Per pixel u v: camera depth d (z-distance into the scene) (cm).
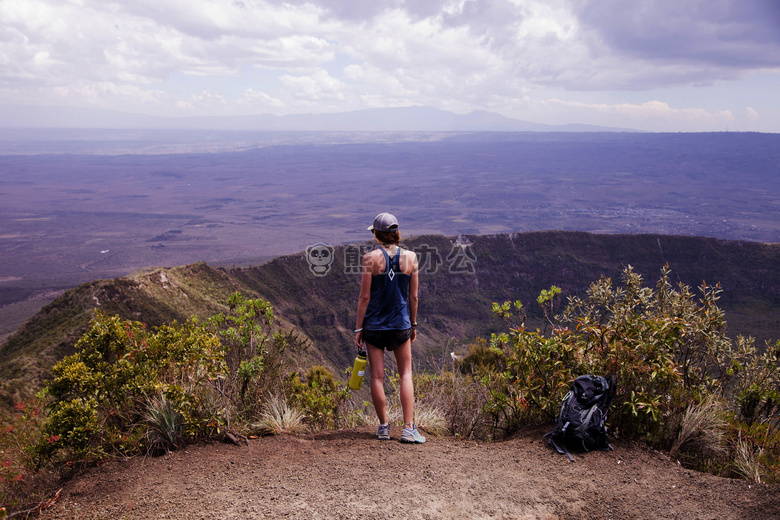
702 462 363
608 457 346
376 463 332
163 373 425
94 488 309
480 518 261
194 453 359
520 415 459
